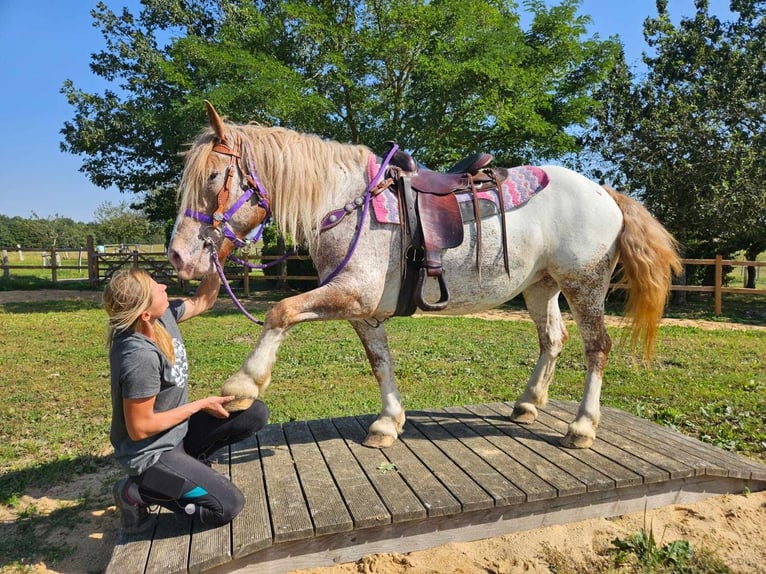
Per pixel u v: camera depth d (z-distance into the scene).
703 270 15.35
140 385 2.00
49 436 3.84
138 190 17.36
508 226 2.83
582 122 12.80
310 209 2.58
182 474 2.12
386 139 11.29
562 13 12.00
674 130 12.12
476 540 2.38
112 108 16.52
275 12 14.86
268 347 2.46
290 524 2.13
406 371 5.65
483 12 11.45
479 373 5.60
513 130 12.15
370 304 2.61
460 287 2.80
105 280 17.17
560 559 2.27
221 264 2.54
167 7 17.12
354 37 11.45
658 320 2.95
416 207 2.69
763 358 6.35
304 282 15.56
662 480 2.56
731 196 11.27
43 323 9.41
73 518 2.76
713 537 2.41
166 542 2.11
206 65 11.42
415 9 10.88
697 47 13.64
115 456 2.16
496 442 3.02
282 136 2.66
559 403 3.83
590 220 2.89
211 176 2.48
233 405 2.40
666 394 4.71
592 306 2.96
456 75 10.21
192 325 9.09
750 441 3.58
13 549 2.49
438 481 2.51
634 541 2.31
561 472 2.59
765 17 13.73
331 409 4.36
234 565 2.07
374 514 2.20
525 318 10.27
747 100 11.95
